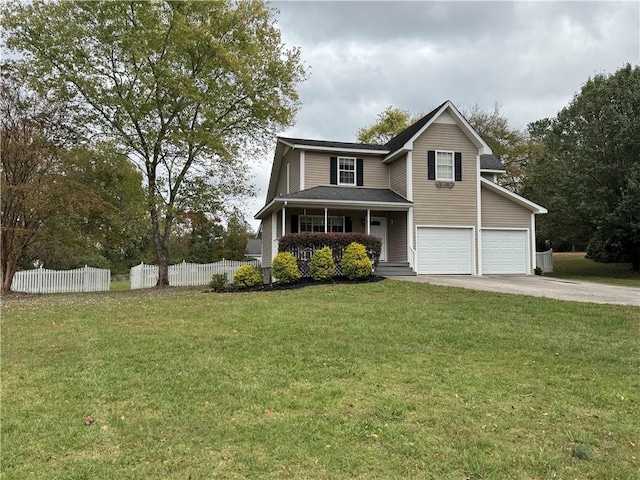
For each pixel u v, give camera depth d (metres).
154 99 18.38
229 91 19.59
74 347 7.16
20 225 17.30
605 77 26.62
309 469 3.42
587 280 19.52
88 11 17.84
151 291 18.31
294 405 4.63
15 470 3.41
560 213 26.72
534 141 38.12
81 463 3.52
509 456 3.63
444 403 4.67
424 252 18.80
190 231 36.38
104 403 4.76
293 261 15.71
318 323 8.70
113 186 19.03
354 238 16.58
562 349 6.76
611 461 3.57
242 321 9.06
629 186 21.78
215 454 3.64
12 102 16.75
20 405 4.70
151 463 3.51
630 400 4.77
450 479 3.31
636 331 7.89
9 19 17.25
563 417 4.36
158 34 17.83
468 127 19.27
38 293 18.67
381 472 3.39
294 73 21.00
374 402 4.69
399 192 19.56
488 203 19.97
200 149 19.33
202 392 5.04
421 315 9.40
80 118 18.42
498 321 8.75
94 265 36.00
